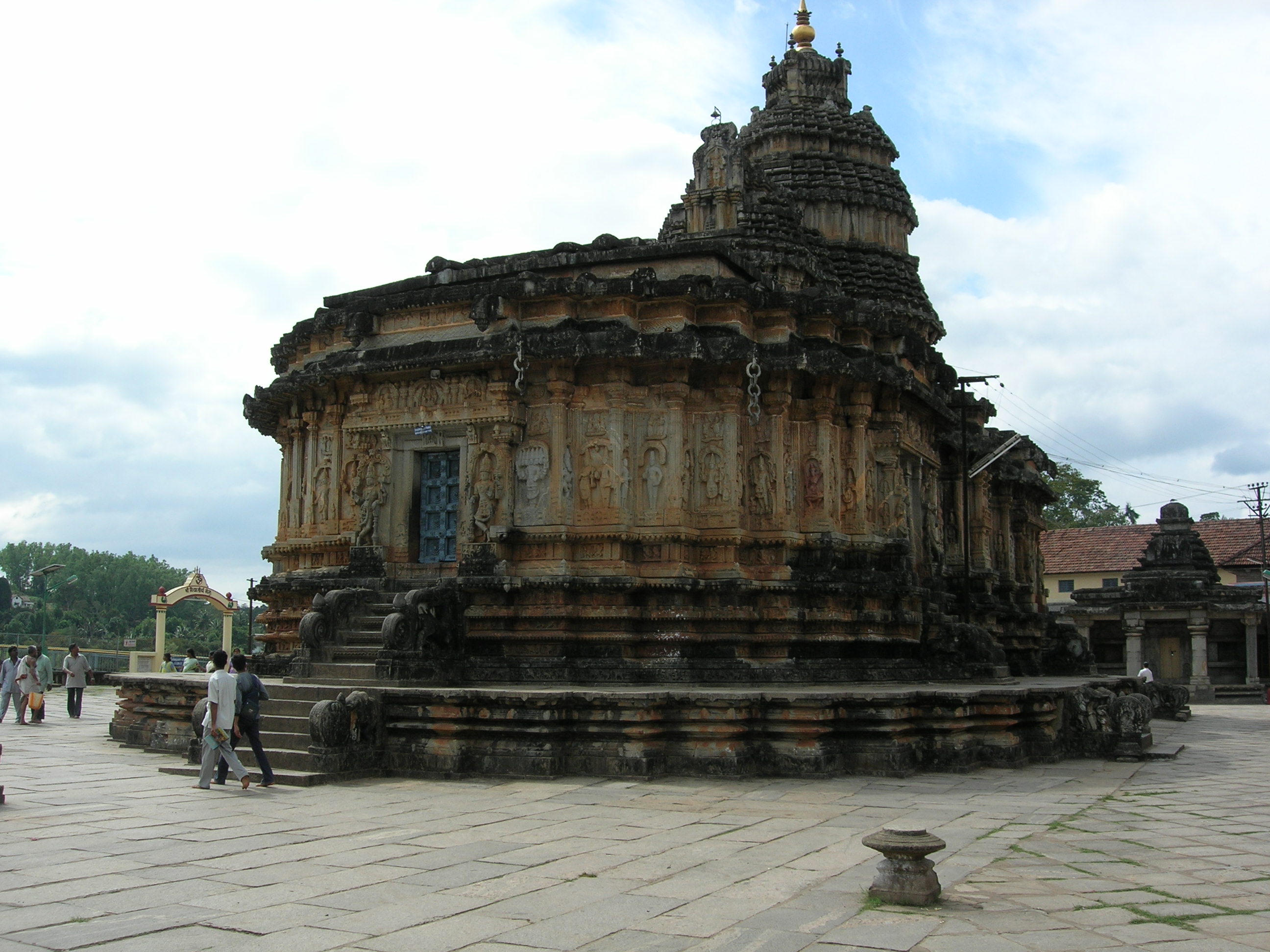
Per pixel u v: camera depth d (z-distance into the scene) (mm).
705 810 14516
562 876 10609
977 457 32062
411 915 9195
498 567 21312
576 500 21672
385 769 17812
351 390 24141
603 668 20453
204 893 9867
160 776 17500
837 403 23531
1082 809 14961
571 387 21797
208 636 114375
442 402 22828
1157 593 54406
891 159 47250
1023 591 39219
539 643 21062
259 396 26938
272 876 10562
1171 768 20453
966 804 15352
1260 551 65188
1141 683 34969
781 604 21719
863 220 44656
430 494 23406
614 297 22188
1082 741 22297
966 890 10102
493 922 9016
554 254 24828
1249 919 9102
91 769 18312
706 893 9984
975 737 20000
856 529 23609
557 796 15664
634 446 21781
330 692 18719
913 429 27672
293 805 14727
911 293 44750
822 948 8305
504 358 21734
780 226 36750
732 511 21750
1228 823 13891
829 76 47781
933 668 24188
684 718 17766
